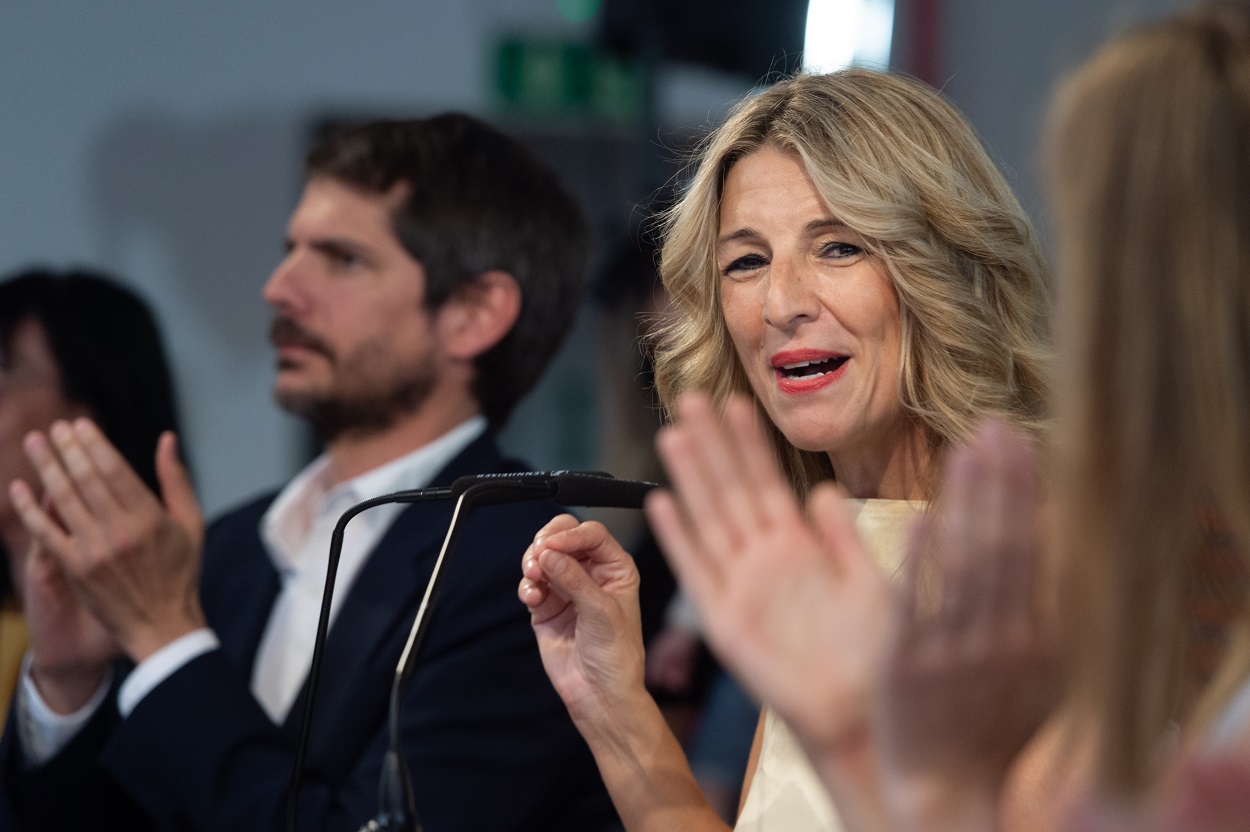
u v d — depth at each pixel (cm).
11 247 764
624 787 286
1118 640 144
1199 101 146
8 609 479
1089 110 152
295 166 791
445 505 376
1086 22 773
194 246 779
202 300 779
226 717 337
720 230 308
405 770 190
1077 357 149
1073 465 149
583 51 820
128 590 345
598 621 286
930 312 282
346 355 391
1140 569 145
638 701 288
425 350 396
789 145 295
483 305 401
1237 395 143
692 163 331
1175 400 145
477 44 809
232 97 784
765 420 321
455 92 808
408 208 395
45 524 343
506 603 357
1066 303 152
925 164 288
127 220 774
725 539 161
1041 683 147
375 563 371
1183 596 148
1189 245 145
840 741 153
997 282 293
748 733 483
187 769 331
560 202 423
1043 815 217
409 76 802
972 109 811
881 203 281
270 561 408
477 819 339
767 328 293
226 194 782
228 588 409
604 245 773
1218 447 143
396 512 384
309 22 792
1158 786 142
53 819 367
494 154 412
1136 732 143
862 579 159
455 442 398
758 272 299
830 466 325
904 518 286
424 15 803
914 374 288
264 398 782
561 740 357
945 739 145
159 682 340
